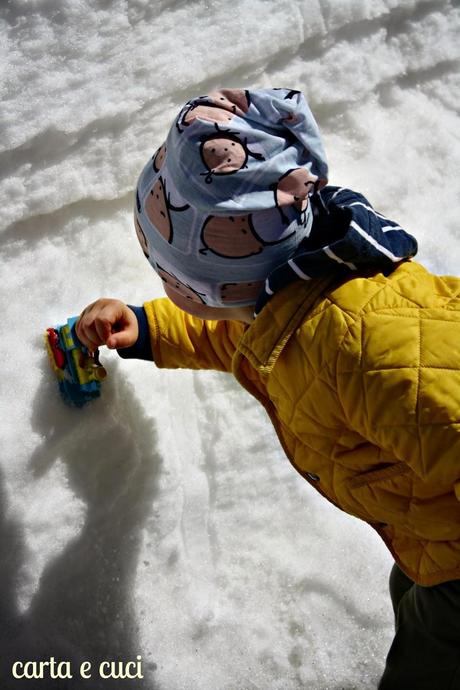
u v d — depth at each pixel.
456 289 1.09
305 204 1.07
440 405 1.00
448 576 1.10
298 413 1.12
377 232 1.07
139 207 1.12
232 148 1.02
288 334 1.08
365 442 1.11
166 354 1.36
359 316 1.05
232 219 1.03
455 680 1.18
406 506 1.11
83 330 1.33
